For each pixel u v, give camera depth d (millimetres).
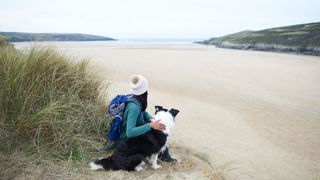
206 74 16328
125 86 11312
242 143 6523
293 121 8438
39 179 3404
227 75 16266
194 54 32250
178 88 12258
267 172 5234
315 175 5305
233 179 4719
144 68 17641
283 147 6504
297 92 12320
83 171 3715
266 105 10078
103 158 3961
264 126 7891
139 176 3811
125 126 4012
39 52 5004
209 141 6355
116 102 4062
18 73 4375
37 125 3990
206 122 7844
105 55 25266
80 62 5855
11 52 5090
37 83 4430
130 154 3803
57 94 4535
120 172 3799
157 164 4293
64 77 4871
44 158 3783
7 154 3664
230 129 7445
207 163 4910
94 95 5180
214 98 10805
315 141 6973
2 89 4043
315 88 13250
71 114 4516
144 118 4305
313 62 25125
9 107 4078
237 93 11750
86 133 4543
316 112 9422
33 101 4238
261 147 6398
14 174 3393
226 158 5531
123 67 17406
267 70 18938
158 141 3877
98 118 4738
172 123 4027
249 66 20891
